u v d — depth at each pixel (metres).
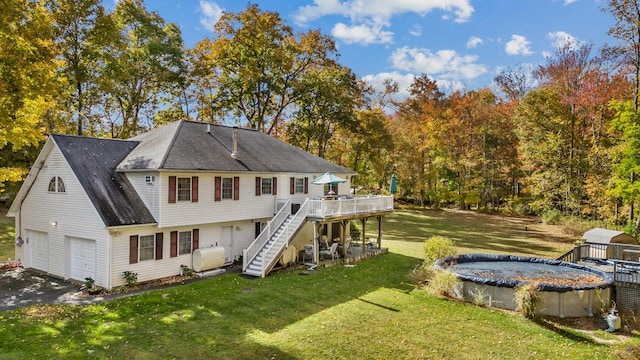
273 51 39.03
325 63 42.62
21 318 12.86
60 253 18.34
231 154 22.42
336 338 11.62
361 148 45.66
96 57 28.95
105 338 11.35
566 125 38.53
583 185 35.91
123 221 16.55
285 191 24.58
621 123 24.66
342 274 19.58
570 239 31.69
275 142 28.91
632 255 20.25
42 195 19.22
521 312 14.02
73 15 27.16
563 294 14.05
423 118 52.75
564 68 38.47
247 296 15.62
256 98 41.69
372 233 34.34
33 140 18.23
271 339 11.45
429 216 45.25
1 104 14.87
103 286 16.34
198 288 16.62
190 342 11.15
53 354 10.25
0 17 14.08
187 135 21.98
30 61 15.51
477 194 48.50
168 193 17.98
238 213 21.50
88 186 17.05
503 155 49.31
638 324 13.41
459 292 15.96
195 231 19.67
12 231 28.30
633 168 24.34
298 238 23.83
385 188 51.91
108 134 35.78
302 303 14.90
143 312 13.56
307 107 43.50
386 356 10.54
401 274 19.95
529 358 10.72
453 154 49.56
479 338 11.93
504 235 33.72
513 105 49.44
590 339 12.20
